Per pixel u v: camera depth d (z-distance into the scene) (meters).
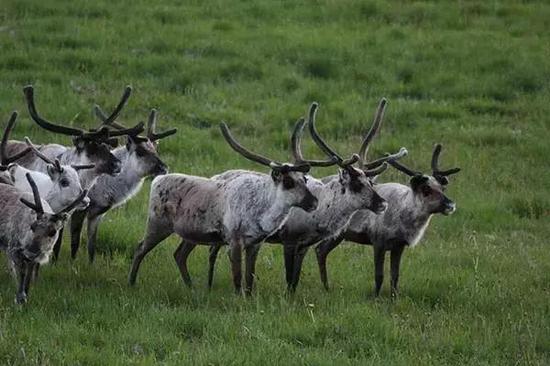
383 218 45.47
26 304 39.28
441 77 81.62
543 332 40.56
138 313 39.59
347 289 46.06
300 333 38.78
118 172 46.78
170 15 91.75
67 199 43.31
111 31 86.69
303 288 45.81
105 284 44.00
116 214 54.78
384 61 83.94
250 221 42.66
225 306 41.34
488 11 96.75
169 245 50.25
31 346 35.78
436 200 44.81
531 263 50.97
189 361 35.53
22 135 65.69
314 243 44.69
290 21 92.56
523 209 61.12
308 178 45.53
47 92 73.56
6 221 39.25
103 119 49.97
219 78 79.00
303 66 82.38
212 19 91.81
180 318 39.12
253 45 85.69
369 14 95.12
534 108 77.50
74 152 46.97
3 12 89.44
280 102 75.44
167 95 75.12
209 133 69.31
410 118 74.12
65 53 80.69
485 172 66.06
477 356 38.22
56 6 91.81
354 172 43.69
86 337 37.19
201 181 44.34
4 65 78.50
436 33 90.56
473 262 50.81
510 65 84.38
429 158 67.12
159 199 44.66
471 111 77.31
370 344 38.25
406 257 51.72
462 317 42.34
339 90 78.81
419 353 37.97
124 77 78.31
